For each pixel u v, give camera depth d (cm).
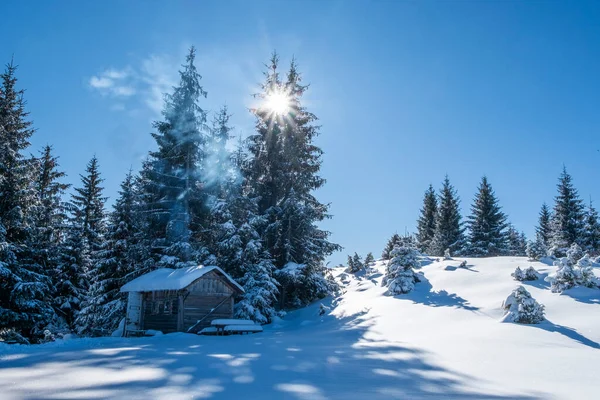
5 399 523
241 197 2830
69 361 834
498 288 1917
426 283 2322
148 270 2594
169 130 2852
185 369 742
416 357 966
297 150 3164
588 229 4731
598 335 1159
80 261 2973
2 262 1898
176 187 2773
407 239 2570
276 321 2408
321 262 3038
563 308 1511
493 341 1138
